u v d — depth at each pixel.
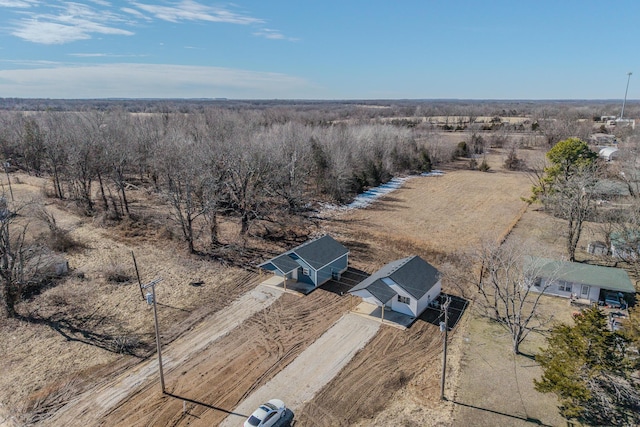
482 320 29.78
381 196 66.38
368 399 22.09
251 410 21.20
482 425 20.25
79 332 27.41
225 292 33.34
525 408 21.28
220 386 22.91
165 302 31.48
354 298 32.81
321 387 22.94
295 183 55.38
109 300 31.44
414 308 29.89
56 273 34.62
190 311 30.39
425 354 25.92
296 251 35.56
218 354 25.67
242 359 25.23
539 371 24.14
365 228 50.00
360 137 79.94
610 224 38.59
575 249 41.28
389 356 25.69
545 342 26.97
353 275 36.94
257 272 37.12
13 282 28.95
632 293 32.12
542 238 45.44
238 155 44.03
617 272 32.75
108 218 49.59
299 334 27.89
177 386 22.81
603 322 20.75
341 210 57.91
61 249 40.16
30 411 20.75
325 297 32.94
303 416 20.89
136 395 22.08
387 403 21.84
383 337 27.67
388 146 84.31
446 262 38.81
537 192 55.31
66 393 22.00
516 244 38.06
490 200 63.66
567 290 32.69
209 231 44.97
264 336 27.61
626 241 35.25
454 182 77.38
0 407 20.95
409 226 50.88
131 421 20.33
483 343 27.00
